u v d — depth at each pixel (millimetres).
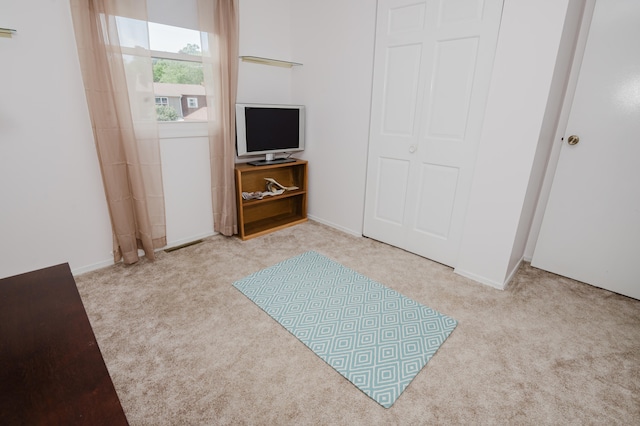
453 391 1312
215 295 1957
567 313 1837
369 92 2531
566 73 1985
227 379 1354
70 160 1990
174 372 1384
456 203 2217
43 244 1998
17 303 906
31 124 1815
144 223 2266
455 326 1704
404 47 2246
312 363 1452
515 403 1260
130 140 2064
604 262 2084
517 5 1689
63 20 1795
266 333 1638
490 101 1884
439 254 2402
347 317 1768
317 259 2461
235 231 2826
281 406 1237
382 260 2461
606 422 1188
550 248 2299
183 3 2256
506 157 1888
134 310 1793
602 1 1818
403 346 1554
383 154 2570
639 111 1825
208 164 2676
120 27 1939
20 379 668
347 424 1170
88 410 610
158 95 2322
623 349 1557
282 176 3291
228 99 2498
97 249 2227
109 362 1428
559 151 2172
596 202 2055
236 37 2441
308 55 2914
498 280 2082
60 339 782
